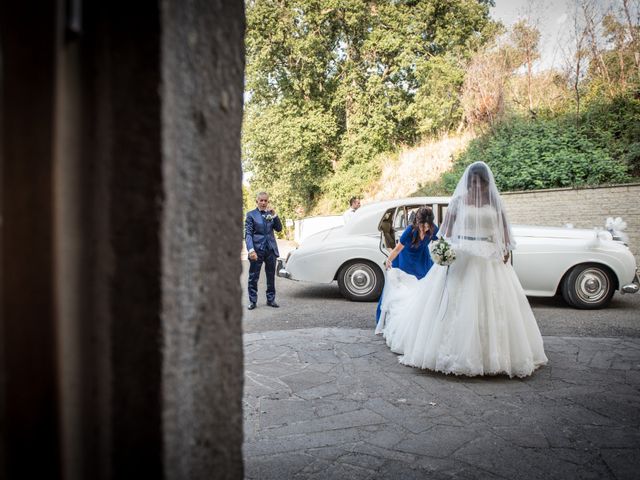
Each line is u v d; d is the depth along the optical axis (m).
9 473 0.71
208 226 1.03
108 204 0.83
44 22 0.70
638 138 11.38
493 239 3.93
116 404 0.85
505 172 12.57
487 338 3.92
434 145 18.47
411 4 20.97
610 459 2.55
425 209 5.25
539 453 2.63
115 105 0.82
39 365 0.72
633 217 10.01
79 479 0.82
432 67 18.89
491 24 19.44
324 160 22.05
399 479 2.37
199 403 1.01
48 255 0.71
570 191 10.96
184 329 0.94
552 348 4.86
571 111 13.00
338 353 4.77
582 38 12.60
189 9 0.94
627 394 3.55
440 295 4.14
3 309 0.71
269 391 3.73
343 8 20.52
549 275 6.79
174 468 0.89
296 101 21.95
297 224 21.53
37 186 0.71
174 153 0.87
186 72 0.93
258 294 8.87
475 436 2.86
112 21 0.82
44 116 0.70
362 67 21.33
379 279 7.68
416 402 3.44
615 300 7.61
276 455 2.64
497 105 14.56
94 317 0.83
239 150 1.16
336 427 3.03
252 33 20.88
